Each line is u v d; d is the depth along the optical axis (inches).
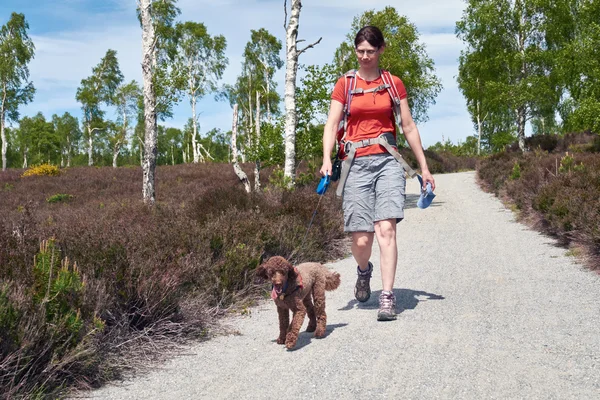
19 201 999.0
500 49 1352.1
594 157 590.6
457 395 124.4
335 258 362.9
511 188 642.2
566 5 1291.8
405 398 124.3
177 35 1936.5
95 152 3356.3
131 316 185.3
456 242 395.9
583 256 308.7
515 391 125.0
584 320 182.4
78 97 2357.3
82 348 144.8
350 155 196.5
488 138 2341.3
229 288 241.1
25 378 134.0
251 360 160.2
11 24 1905.8
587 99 976.3
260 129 746.8
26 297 145.1
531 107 1358.3
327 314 209.9
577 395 121.0
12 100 1904.5
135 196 924.6
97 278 186.5
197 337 190.7
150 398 135.3
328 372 143.5
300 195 423.2
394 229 194.5
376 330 178.4
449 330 174.7
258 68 2246.6
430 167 1523.1
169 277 200.8
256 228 305.1
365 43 193.9
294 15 595.8
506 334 168.9
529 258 319.6
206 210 371.2
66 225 267.9
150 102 626.5
